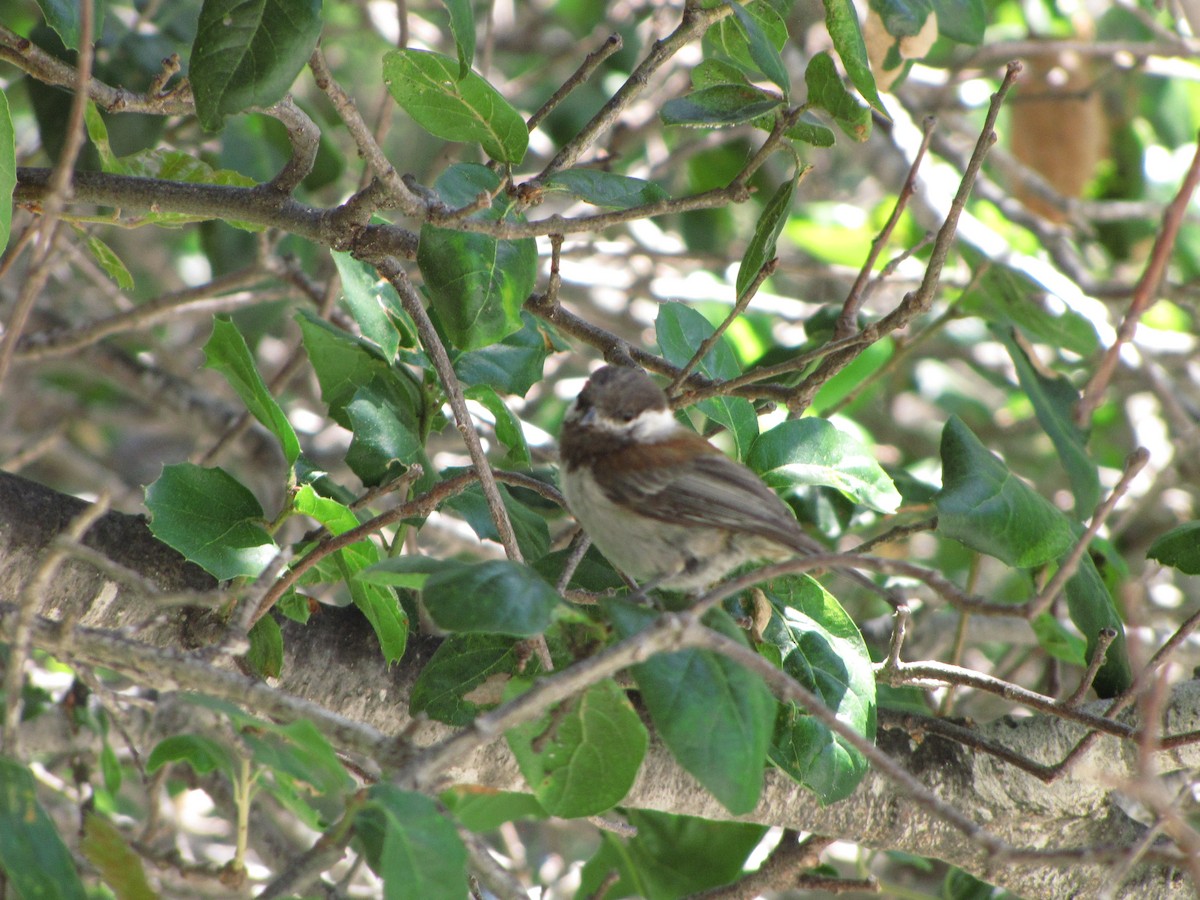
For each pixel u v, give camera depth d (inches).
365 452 343.9
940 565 628.4
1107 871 378.0
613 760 270.5
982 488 335.6
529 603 240.2
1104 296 607.2
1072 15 695.7
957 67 690.8
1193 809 394.9
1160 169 756.6
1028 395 446.0
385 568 251.9
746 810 241.8
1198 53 609.0
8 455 680.4
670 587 366.9
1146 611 577.0
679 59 675.4
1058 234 632.4
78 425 767.1
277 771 288.5
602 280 657.0
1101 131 724.7
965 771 372.8
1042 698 339.3
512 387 382.9
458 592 239.0
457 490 319.0
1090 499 428.1
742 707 247.9
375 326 343.6
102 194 346.3
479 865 248.7
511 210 326.0
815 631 334.0
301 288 501.0
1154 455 640.4
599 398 365.7
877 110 330.6
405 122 765.9
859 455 360.8
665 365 391.2
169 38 500.4
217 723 304.2
